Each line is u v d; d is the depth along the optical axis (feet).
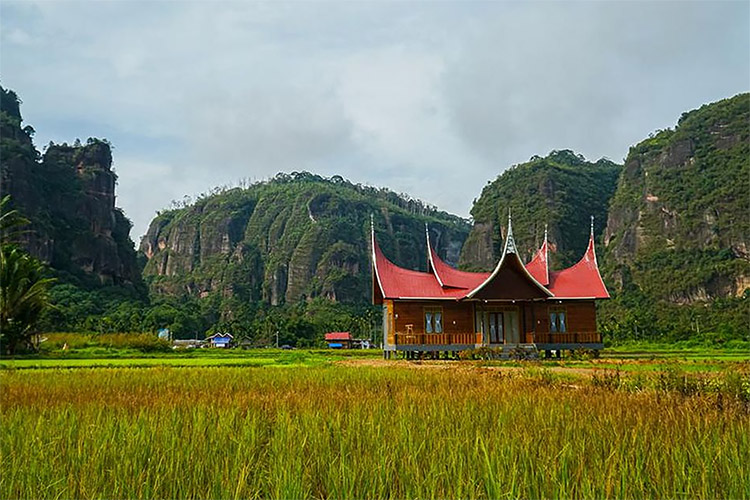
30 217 333.21
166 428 24.75
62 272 352.28
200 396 38.01
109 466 20.25
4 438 24.06
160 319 378.94
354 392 40.47
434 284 126.31
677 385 39.86
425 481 18.12
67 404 33.12
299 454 20.47
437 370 68.59
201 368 76.23
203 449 21.65
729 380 38.34
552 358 114.32
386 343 126.00
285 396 37.22
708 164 368.27
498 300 118.52
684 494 17.47
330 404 32.32
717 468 19.27
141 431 23.73
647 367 82.89
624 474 17.74
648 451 20.90
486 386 43.62
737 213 334.03
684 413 27.45
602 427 24.58
